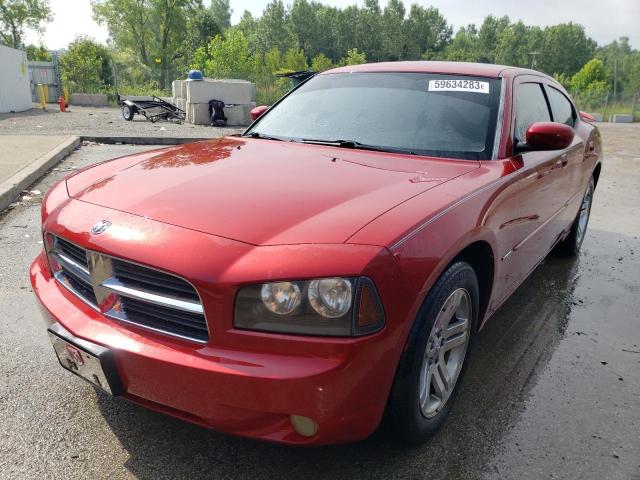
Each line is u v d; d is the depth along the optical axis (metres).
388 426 2.21
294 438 1.92
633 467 2.34
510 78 3.41
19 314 3.54
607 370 3.15
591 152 4.74
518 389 2.91
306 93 3.72
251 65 40.31
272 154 2.92
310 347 1.82
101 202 2.36
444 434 2.50
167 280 1.97
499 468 2.30
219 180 2.48
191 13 63.38
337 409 1.85
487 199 2.50
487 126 3.06
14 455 2.28
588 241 5.76
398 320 1.93
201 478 2.18
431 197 2.31
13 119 17.08
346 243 1.91
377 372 1.91
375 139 3.09
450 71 3.47
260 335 1.85
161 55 60.66
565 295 4.25
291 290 1.82
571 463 2.35
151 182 2.50
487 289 2.74
